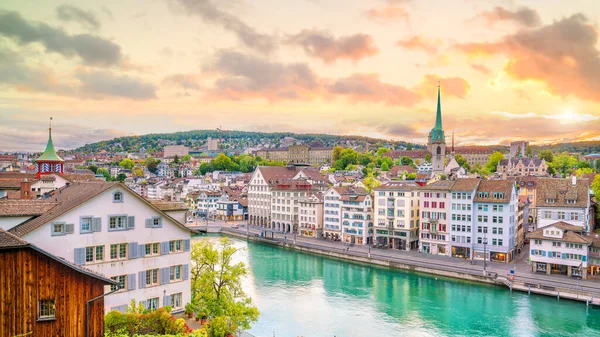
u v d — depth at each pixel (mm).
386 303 83938
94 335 30406
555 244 96250
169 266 51031
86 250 45500
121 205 47688
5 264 27094
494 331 70125
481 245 113875
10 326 27219
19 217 45875
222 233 178875
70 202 47406
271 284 97250
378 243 136625
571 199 105750
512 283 90375
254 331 69562
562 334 68688
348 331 70250
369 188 187625
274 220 183875
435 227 121938
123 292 47344
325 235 154000
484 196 114812
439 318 75938
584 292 81938
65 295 29188
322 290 92750
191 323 47656
